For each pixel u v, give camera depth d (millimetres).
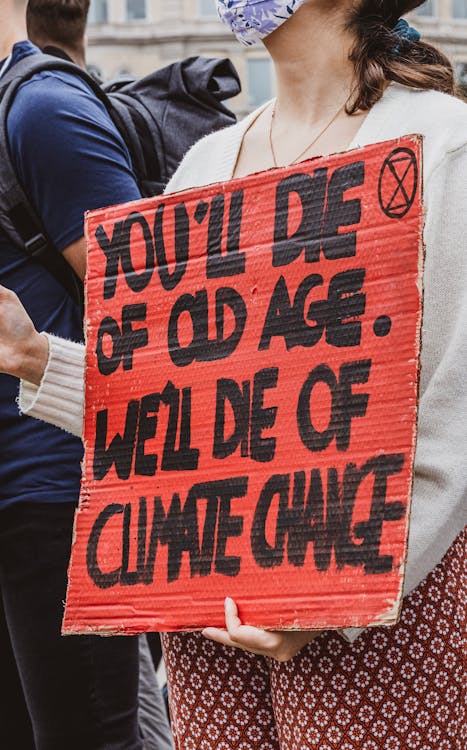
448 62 6895
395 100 6477
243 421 6043
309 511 5762
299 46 6688
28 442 8375
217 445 6098
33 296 8539
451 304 6086
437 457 6023
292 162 6777
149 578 6188
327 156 5996
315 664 6102
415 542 5953
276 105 7047
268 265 6098
